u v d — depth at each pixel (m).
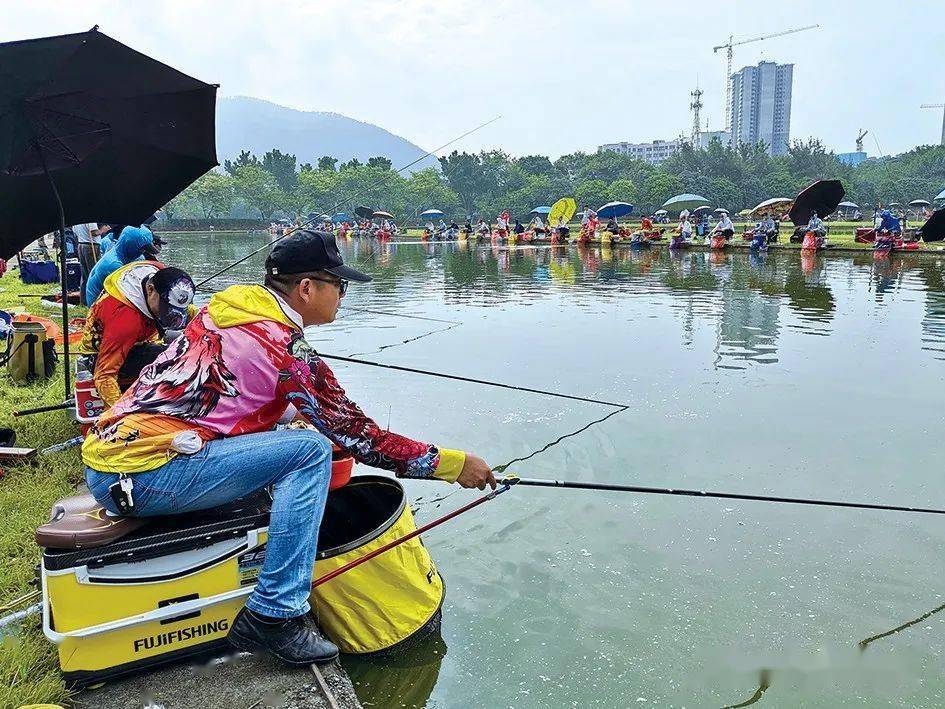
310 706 2.16
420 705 2.35
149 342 3.83
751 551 3.39
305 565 2.26
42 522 3.17
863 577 3.17
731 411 5.33
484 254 25.00
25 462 3.81
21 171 4.53
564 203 34.25
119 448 2.14
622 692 2.43
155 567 2.21
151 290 3.65
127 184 5.07
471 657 2.60
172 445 2.14
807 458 4.45
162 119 4.82
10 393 5.25
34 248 19.23
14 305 9.37
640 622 2.84
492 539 3.50
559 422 5.12
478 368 6.72
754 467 4.32
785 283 13.55
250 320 2.19
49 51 3.92
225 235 54.00
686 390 5.89
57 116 4.31
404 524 2.63
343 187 80.00
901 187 78.62
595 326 8.94
